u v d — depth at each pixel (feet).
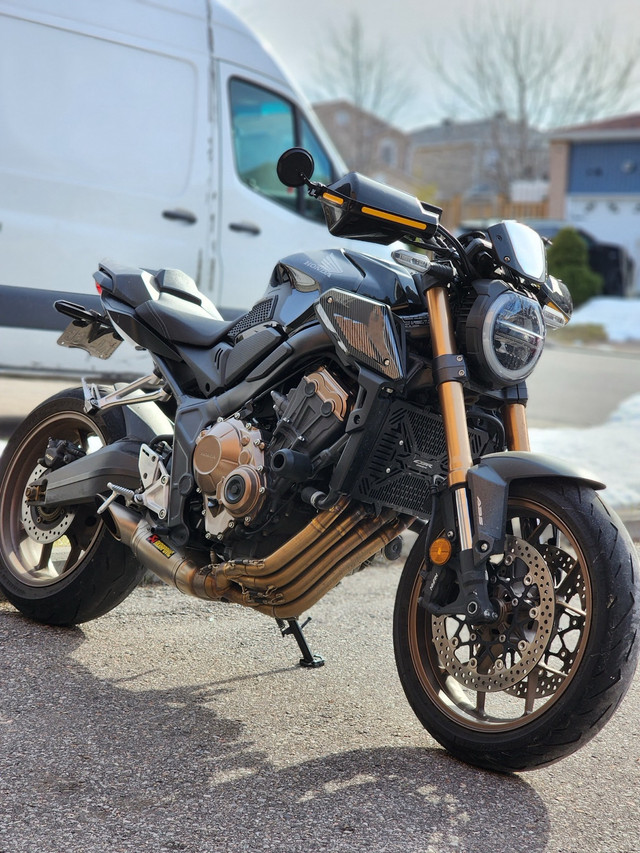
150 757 8.56
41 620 11.75
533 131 119.65
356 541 9.15
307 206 23.11
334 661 11.32
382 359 8.73
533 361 9.00
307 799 7.98
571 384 40.19
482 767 8.75
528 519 9.16
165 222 20.65
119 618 12.23
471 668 8.73
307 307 9.45
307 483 9.23
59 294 19.21
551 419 30.04
